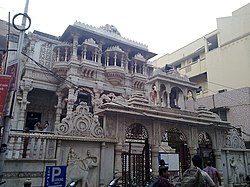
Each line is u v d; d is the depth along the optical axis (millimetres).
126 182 11664
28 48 21844
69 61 21547
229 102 23844
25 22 8508
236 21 28406
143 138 12539
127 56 25547
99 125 10930
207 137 16031
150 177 11641
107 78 23203
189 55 34625
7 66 8078
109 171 10578
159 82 15055
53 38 24422
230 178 15156
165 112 13156
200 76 33031
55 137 9398
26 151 9102
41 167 8836
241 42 27188
